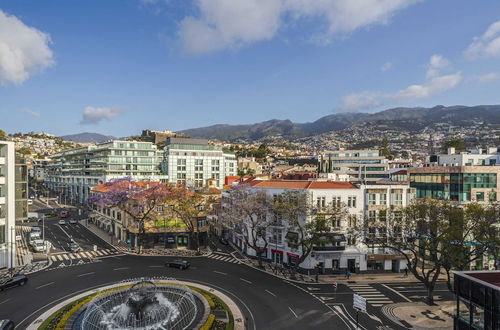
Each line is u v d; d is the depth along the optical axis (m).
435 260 42.88
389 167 153.62
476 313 26.41
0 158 56.03
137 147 147.00
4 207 56.28
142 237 73.50
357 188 58.69
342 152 157.50
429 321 37.84
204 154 160.00
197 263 61.62
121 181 85.19
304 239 53.44
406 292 47.84
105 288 45.00
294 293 46.00
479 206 44.50
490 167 63.38
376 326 36.25
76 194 164.62
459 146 145.88
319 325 36.00
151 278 50.75
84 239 81.44
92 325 33.97
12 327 33.44
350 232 51.06
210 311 37.75
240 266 60.12
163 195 71.94
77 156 174.00
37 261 61.38
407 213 46.69
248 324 35.75
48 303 40.56
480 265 59.31
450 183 65.19
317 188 57.31
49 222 105.50
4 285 45.34
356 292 47.34
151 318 35.69
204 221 78.25
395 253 57.16
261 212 59.44
